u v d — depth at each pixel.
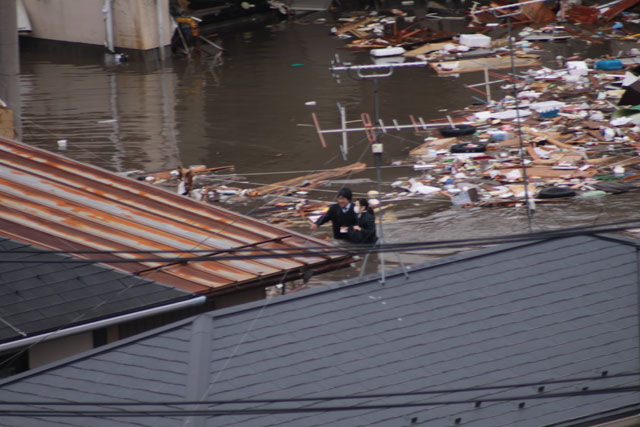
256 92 123.81
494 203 74.69
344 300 32.91
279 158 93.56
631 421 26.02
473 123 101.44
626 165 83.25
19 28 157.38
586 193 76.25
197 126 106.88
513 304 32.28
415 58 142.12
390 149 94.94
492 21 167.00
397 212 74.31
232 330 30.98
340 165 90.12
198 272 42.78
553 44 145.88
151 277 41.84
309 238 48.44
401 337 30.42
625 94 101.56
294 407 26.52
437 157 90.25
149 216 49.53
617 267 34.53
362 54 148.00
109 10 147.88
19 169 54.00
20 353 40.03
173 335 31.03
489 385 27.48
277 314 32.00
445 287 33.66
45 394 28.58
